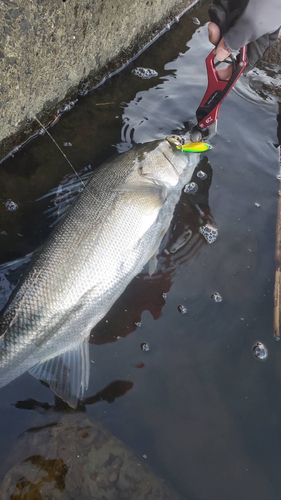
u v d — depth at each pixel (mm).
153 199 777
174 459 602
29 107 862
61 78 908
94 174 797
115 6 954
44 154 890
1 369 620
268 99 1065
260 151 951
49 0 775
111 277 708
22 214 796
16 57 768
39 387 638
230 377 671
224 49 797
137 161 814
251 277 768
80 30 890
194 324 712
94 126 953
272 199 874
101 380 651
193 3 1302
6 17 713
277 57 1176
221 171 902
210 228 812
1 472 568
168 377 662
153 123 973
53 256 683
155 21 1139
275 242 811
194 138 913
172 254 775
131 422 623
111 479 573
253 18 744
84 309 680
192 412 637
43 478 565
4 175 843
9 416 611
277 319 728
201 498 580
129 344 685
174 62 1130
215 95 856
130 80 1065
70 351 664
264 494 588
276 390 666
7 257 739
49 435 597
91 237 707
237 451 614
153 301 728
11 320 638
